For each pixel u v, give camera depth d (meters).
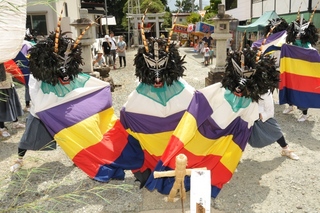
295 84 6.06
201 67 14.66
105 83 4.47
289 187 3.94
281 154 4.80
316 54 5.82
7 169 4.59
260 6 19.42
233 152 3.78
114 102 8.34
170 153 3.54
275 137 4.29
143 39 3.79
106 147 4.05
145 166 4.08
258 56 3.68
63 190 3.96
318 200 3.66
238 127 3.83
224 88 3.88
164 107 3.94
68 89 4.08
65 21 14.73
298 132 5.77
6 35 2.55
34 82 4.08
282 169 4.40
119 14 37.19
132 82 11.15
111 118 4.41
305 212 3.45
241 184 4.05
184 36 33.53
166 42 3.88
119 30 36.75
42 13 14.63
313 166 4.45
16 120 6.23
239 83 3.67
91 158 3.90
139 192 3.89
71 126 3.90
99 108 4.23
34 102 3.95
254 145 4.20
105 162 3.97
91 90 4.28
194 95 3.82
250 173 4.33
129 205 3.62
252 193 3.83
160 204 3.65
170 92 3.97
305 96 6.00
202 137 3.80
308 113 6.87
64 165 4.71
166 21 20.38
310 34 6.09
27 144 4.14
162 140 3.99
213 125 3.79
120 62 15.25
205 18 30.36
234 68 3.74
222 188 3.96
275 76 3.78
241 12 23.34
